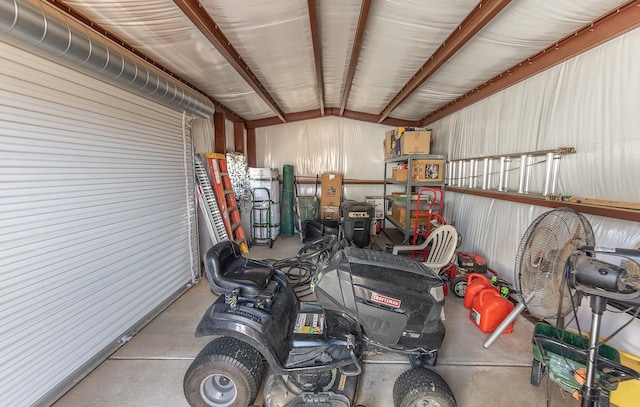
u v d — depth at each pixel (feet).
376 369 6.24
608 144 6.29
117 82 6.72
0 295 4.46
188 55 8.29
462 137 13.29
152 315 8.45
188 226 10.64
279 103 15.75
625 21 5.70
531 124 8.64
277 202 17.66
